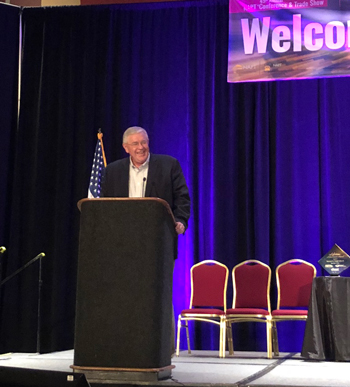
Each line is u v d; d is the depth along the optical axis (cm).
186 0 629
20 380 258
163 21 633
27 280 595
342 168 588
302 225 588
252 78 603
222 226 596
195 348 583
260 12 609
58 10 637
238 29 611
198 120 612
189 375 321
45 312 591
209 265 564
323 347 457
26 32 635
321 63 593
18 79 631
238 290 552
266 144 597
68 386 246
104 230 270
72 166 612
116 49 633
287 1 606
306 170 593
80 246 272
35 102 627
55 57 630
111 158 617
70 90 621
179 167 347
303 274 545
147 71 628
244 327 578
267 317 506
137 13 637
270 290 579
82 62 629
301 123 600
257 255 582
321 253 582
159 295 263
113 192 346
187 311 524
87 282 268
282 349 571
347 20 593
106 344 262
